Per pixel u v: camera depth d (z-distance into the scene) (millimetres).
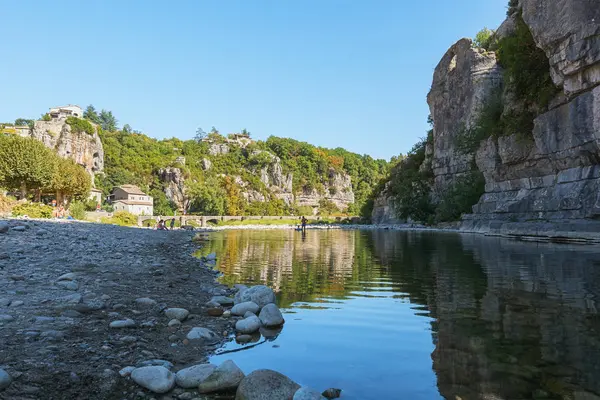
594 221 23422
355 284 10391
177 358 5180
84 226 29922
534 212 32844
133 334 5953
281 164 183000
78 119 111250
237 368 4469
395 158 169250
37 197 59250
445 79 60031
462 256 16531
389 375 4480
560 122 29297
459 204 50219
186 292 9312
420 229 52062
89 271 10969
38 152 52344
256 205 133875
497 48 53312
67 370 4414
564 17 26797
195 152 170125
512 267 12781
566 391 3830
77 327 5992
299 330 6352
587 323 6133
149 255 16625
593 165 27125
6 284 8477
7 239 15961
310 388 3887
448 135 59094
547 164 32500
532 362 4617
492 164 41531
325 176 190125
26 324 5902
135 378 4332
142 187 114688
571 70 26875
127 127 180000
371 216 88875
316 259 16688
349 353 5254
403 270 12844
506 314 6816
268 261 16062
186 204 114438
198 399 4078
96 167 115188
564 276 10789
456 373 4414
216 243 27094
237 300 8336
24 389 3871
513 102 37500
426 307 7598
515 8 50688
